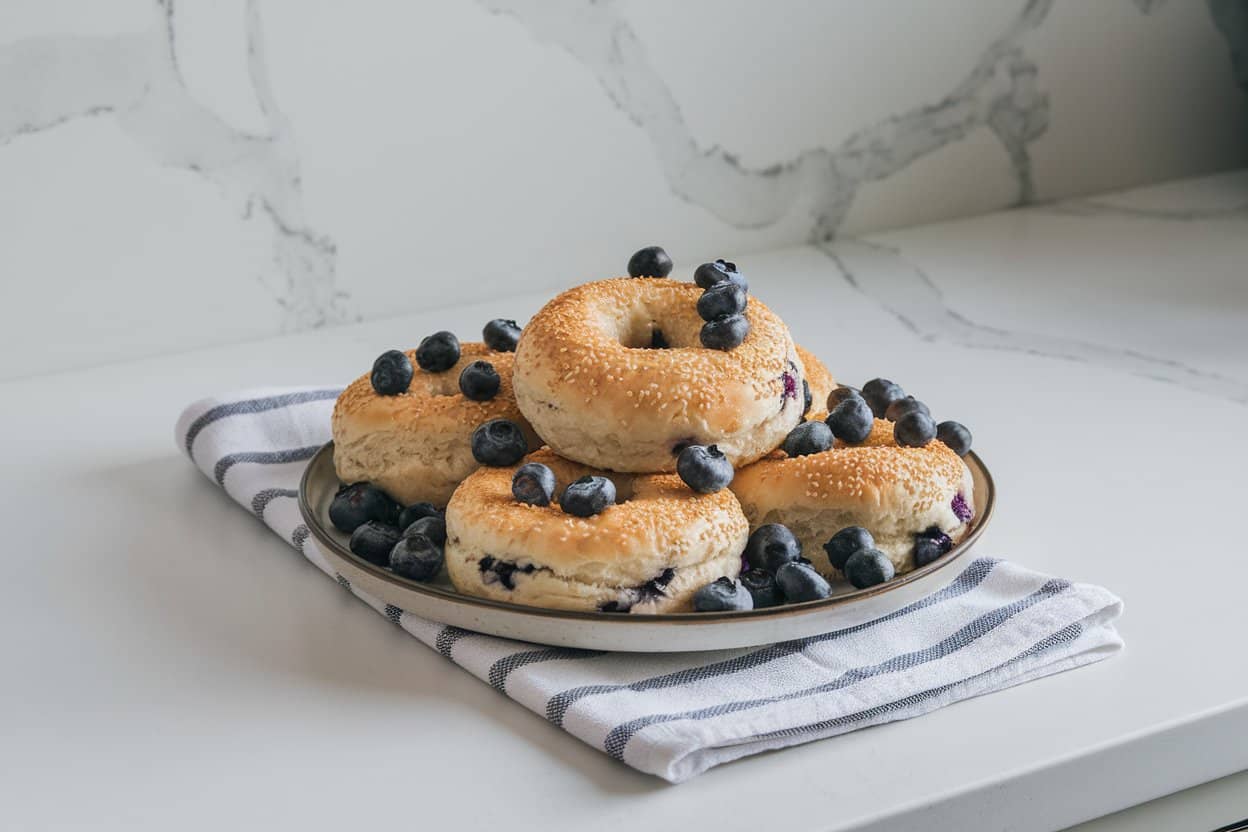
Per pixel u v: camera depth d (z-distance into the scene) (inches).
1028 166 61.2
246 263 52.3
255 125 51.4
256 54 50.9
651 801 34.9
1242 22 61.4
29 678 38.1
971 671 36.7
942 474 39.3
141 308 51.7
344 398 42.0
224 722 36.8
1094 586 38.5
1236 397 47.3
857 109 57.6
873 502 38.7
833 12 56.3
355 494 40.7
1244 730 36.8
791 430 40.0
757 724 35.4
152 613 39.9
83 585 40.9
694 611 37.8
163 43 50.1
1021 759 35.5
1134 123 62.4
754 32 55.6
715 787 35.1
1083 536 41.6
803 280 55.5
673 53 54.9
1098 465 44.4
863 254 57.4
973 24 58.2
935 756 35.6
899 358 50.1
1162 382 48.2
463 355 43.2
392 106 52.5
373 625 39.3
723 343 39.5
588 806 34.8
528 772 35.5
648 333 41.2
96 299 51.3
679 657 37.5
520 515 37.9
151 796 35.4
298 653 38.5
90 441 47.2
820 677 36.9
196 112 50.8
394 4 51.8
